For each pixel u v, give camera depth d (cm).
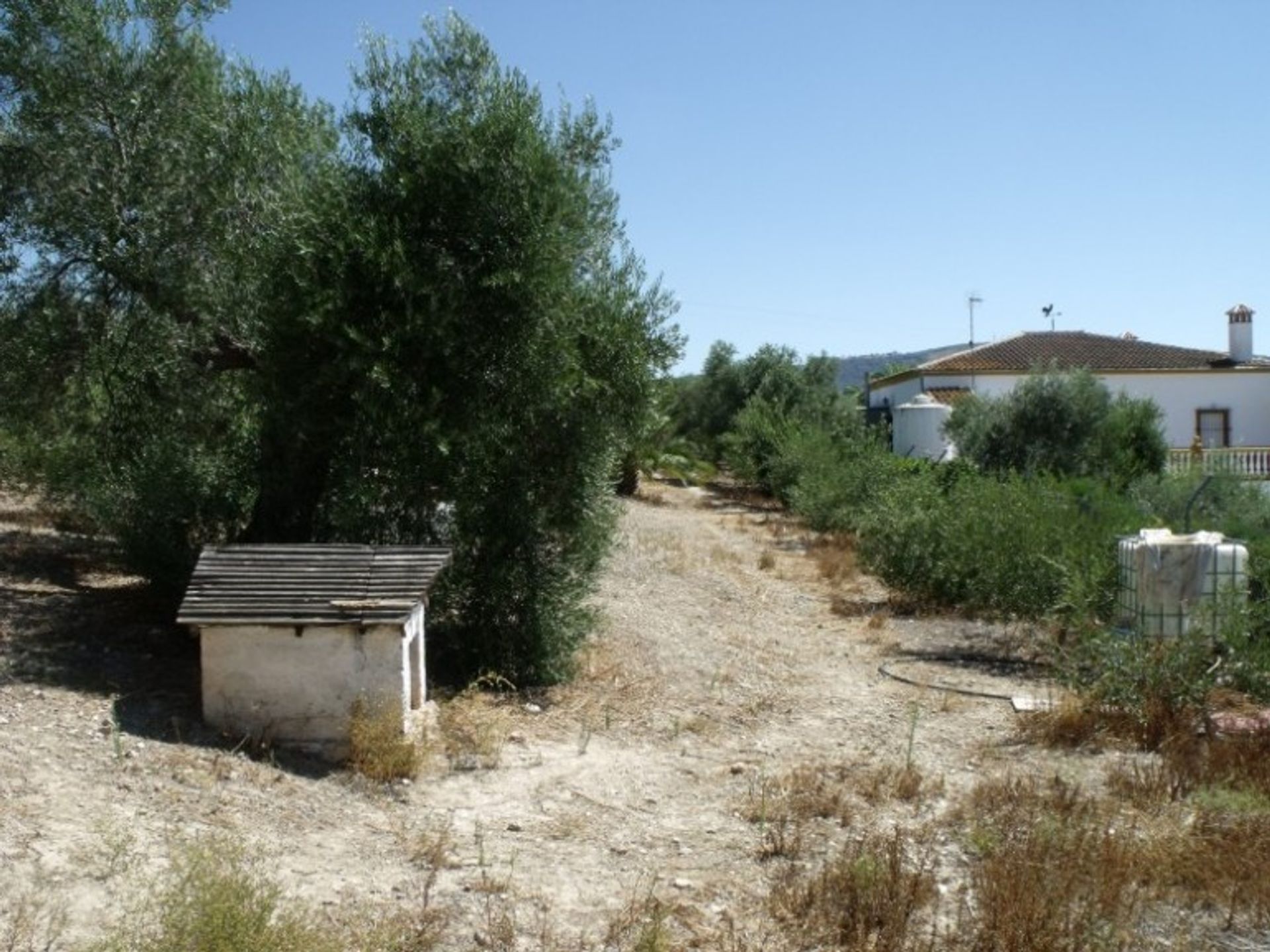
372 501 830
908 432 3144
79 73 902
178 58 931
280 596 662
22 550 1083
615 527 970
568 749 738
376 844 539
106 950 364
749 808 630
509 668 873
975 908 479
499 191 818
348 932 425
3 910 402
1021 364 3631
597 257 896
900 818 614
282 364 832
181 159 909
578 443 881
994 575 1177
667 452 3938
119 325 947
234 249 867
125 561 875
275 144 919
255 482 941
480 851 526
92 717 628
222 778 580
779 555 1897
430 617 883
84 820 492
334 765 642
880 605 1383
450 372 824
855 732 817
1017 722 817
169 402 993
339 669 653
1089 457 2356
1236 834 539
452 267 818
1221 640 831
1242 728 724
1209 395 3591
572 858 545
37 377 941
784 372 4044
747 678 976
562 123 894
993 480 1409
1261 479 1880
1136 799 623
